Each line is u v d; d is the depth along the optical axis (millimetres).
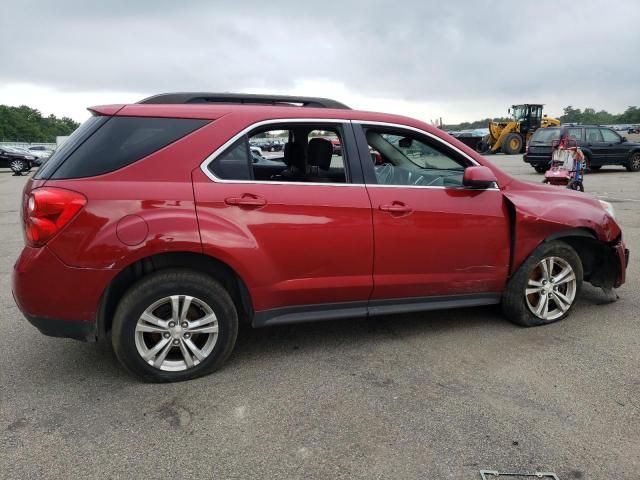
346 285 3514
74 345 3842
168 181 3094
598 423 2779
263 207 3244
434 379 3285
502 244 3936
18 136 111438
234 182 3232
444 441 2627
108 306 3180
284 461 2484
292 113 3480
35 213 2914
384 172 3750
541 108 30281
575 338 3916
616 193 12359
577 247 4543
